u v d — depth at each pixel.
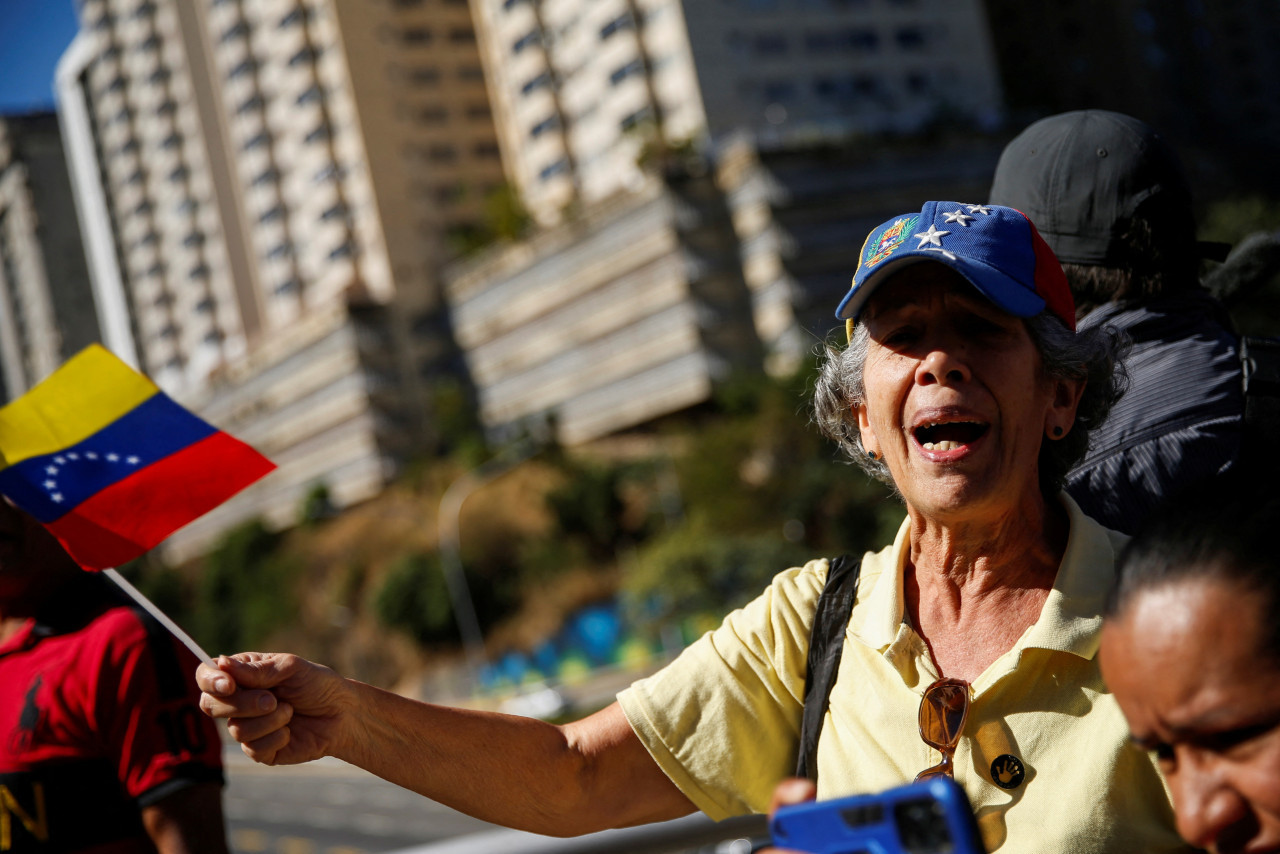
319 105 64.62
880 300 1.58
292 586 56.03
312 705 1.58
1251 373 1.87
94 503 1.86
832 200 49.12
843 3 53.19
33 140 94.81
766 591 1.79
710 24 51.66
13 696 2.04
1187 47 69.69
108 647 2.01
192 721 2.02
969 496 1.50
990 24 67.94
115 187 79.69
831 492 38.66
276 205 67.94
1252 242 2.26
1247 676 0.93
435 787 1.69
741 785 1.70
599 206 53.78
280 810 32.25
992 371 1.51
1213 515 0.98
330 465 65.12
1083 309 2.09
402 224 63.50
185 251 74.19
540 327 57.81
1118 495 1.91
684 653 1.79
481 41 64.69
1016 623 1.55
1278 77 70.12
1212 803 0.96
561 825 1.75
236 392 70.38
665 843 1.98
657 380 52.47
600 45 55.06
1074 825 1.40
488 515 51.09
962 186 50.16
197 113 70.81
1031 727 1.46
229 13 68.56
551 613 47.81
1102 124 2.09
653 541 45.09
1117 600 1.01
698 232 50.88
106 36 76.81
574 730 1.76
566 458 51.81
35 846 1.97
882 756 1.55
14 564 2.11
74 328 93.81
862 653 1.62
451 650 49.50
